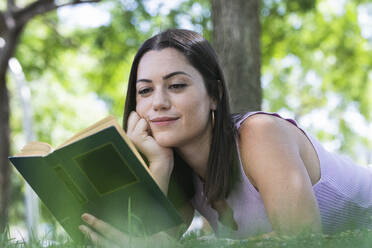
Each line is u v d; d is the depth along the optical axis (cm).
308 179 270
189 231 354
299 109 2167
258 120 292
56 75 1496
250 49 599
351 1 1354
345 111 1967
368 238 201
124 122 319
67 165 245
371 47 1409
